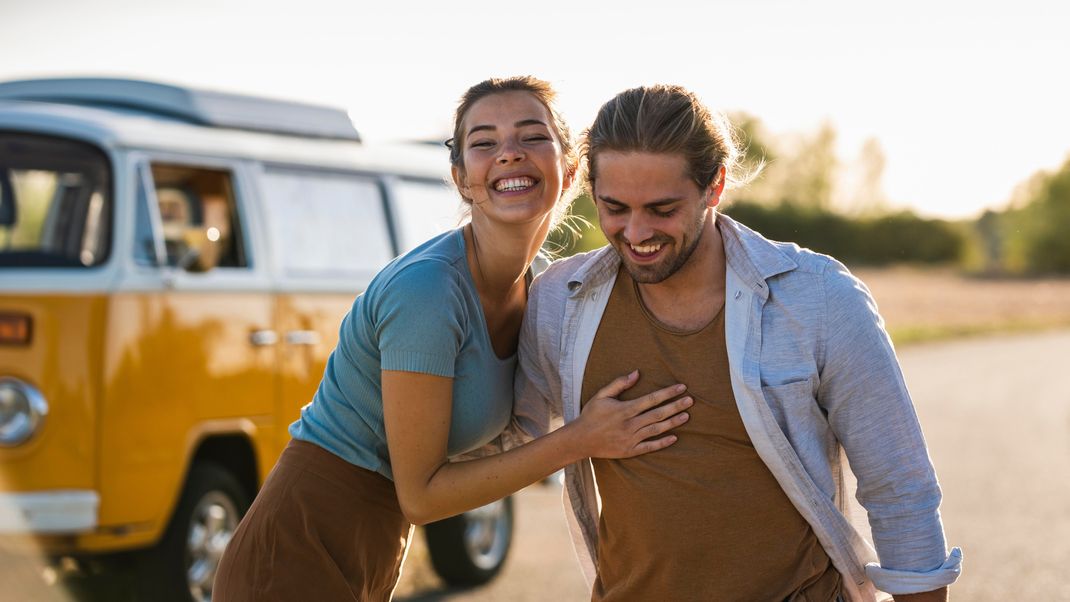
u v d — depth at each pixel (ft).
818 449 9.55
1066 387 72.49
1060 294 202.49
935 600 9.57
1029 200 291.58
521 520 33.96
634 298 9.76
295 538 10.30
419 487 10.17
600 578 10.35
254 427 21.97
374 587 10.71
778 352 9.39
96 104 23.03
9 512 19.36
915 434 9.46
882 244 236.02
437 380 10.00
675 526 9.57
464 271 10.37
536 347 10.47
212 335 21.31
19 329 19.65
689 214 9.14
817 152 260.01
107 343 19.83
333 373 10.64
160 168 21.09
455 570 25.12
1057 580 26.05
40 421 19.51
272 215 22.93
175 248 21.06
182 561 20.89
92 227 20.27
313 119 24.82
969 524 32.24
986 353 102.17
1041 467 42.22
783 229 218.59
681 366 9.58
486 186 10.42
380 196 25.55
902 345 110.83
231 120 22.98
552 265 10.48
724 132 9.36
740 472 9.50
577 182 11.00
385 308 10.04
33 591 22.08
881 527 9.57
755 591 9.54
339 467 10.48
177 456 20.59
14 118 20.51
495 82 10.65
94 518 19.56
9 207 20.47
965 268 258.78
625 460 9.77
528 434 11.06
